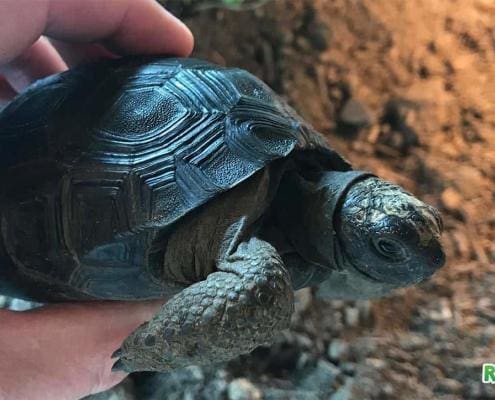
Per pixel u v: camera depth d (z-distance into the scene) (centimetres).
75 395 20
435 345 30
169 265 17
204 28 37
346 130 38
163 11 23
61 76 20
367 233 17
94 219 17
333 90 38
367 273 18
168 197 17
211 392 27
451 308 32
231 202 17
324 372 28
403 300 32
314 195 18
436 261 17
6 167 18
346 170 19
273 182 18
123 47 23
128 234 17
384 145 38
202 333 15
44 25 21
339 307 31
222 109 17
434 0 42
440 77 40
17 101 20
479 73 41
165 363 16
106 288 18
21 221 18
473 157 37
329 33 39
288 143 17
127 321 20
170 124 17
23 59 26
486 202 36
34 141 18
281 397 27
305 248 18
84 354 19
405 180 36
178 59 19
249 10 38
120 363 16
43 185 18
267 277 15
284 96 37
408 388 28
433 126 38
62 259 18
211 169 17
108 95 18
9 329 18
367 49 39
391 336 30
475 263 33
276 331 15
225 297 15
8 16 19
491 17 43
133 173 17
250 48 38
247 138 17
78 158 17
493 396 28
